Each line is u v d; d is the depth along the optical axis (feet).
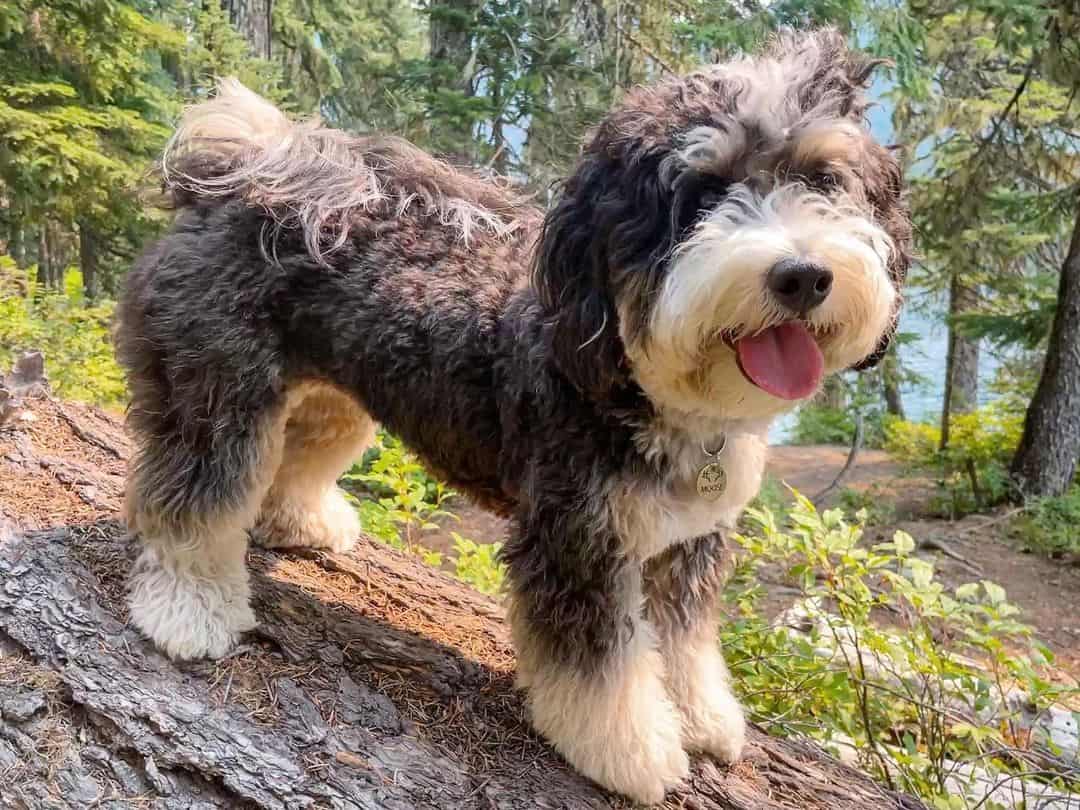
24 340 6.05
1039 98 9.32
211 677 2.15
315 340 2.29
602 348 1.85
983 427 11.03
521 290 2.11
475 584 3.67
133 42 8.02
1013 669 2.91
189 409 2.28
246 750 1.97
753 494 2.15
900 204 2.12
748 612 3.46
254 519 2.42
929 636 2.90
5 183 7.13
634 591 2.06
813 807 2.20
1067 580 7.69
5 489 2.68
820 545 2.89
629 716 2.05
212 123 2.47
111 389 5.86
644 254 1.81
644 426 1.91
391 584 2.76
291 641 2.32
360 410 2.66
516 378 2.03
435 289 2.15
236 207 2.33
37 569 2.31
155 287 2.33
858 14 6.73
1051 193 9.20
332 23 13.62
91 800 1.89
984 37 8.61
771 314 1.67
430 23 8.22
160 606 2.23
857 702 3.04
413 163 2.42
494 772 2.07
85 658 2.11
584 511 1.94
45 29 7.63
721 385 1.80
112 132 8.00
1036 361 11.96
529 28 7.66
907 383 13.89
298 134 2.45
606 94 7.61
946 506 9.53
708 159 1.78
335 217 2.28
